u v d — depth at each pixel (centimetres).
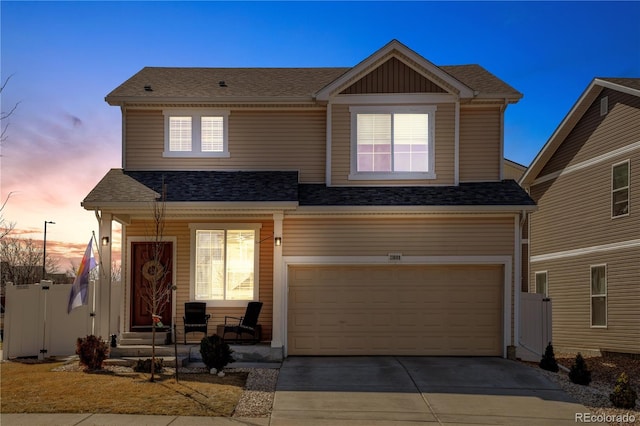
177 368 1204
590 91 1931
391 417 973
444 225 1485
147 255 1563
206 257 1562
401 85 1595
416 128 1597
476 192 1527
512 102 1602
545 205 2256
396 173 1580
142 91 1652
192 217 1535
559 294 2136
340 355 1473
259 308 1469
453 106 1588
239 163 1630
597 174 1931
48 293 1484
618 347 1794
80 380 1149
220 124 1645
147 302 1518
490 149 1620
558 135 2125
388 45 1566
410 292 1492
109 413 936
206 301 1548
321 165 1631
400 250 1477
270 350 1396
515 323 1470
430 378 1233
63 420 897
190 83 1750
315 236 1480
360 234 1482
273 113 1645
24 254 3850
